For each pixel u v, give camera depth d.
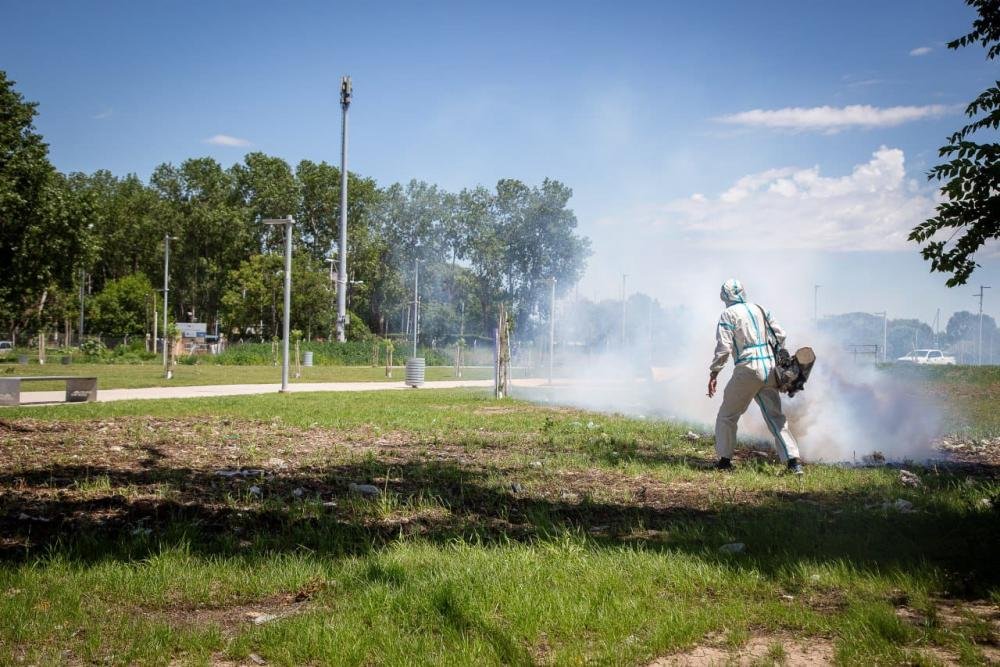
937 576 4.30
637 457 9.35
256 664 3.39
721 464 8.59
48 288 51.38
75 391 18.66
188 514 6.05
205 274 97.81
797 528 5.48
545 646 3.54
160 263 95.75
